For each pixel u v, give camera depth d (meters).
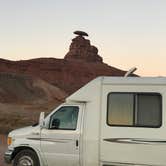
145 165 11.58
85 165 11.97
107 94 11.93
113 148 11.77
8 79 134.00
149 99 11.66
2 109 70.81
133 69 12.24
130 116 11.73
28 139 12.45
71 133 12.08
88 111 12.02
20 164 12.53
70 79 189.25
